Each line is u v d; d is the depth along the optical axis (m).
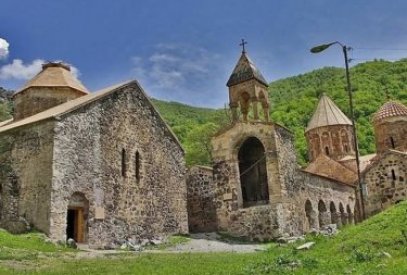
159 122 26.38
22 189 19.47
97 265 12.36
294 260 10.72
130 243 21.88
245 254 15.57
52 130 19.39
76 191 19.75
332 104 43.62
